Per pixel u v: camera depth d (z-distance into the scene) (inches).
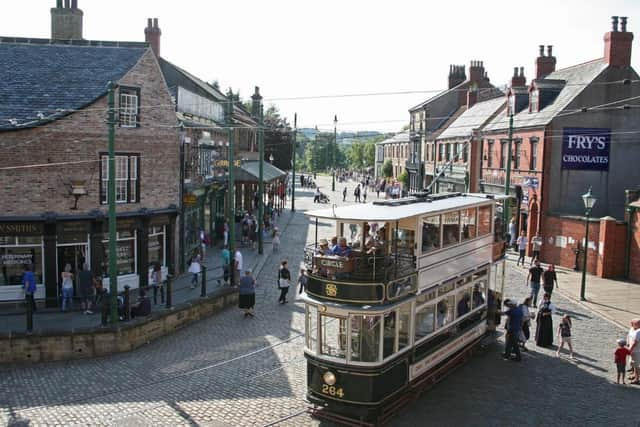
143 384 563.5
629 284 1030.4
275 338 705.6
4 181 781.3
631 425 486.6
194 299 783.7
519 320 646.5
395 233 507.5
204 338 708.0
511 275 1084.5
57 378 581.3
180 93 1101.1
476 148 1729.8
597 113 1248.8
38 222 796.6
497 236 721.6
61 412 497.7
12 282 808.9
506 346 653.9
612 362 642.2
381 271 475.8
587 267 1126.4
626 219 1073.5
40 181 799.7
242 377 581.6
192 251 1131.9
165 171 939.3
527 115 1401.3
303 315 807.1
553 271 874.1
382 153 3321.9
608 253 1076.5
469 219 630.5
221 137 1403.8
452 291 595.5
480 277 668.1
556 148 1246.9
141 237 903.1
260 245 1253.1
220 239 1405.0
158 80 917.8
